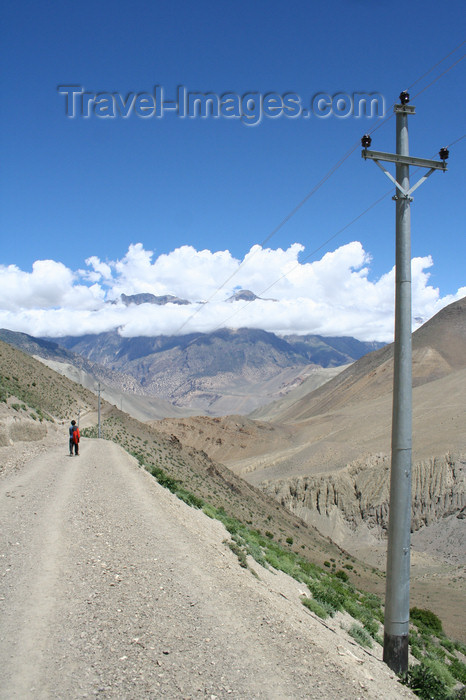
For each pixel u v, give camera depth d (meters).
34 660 6.77
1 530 13.16
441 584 79.44
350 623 17.91
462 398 160.25
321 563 55.97
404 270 12.07
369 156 11.98
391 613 11.79
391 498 11.97
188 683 6.67
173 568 11.41
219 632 8.48
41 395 68.88
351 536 122.31
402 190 12.16
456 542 104.31
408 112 12.34
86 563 10.97
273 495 137.00
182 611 9.05
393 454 11.94
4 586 9.33
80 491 19.77
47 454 34.16
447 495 116.94
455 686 19.86
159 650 7.42
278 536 58.16
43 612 8.30
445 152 12.17
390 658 11.73
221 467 87.69
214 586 10.84
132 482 23.69
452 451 124.69
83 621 8.09
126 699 6.09
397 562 11.73
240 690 6.77
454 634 50.66
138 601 9.16
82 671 6.61
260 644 8.44
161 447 76.44
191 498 29.31
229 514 51.88
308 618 13.02
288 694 7.01
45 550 11.66
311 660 8.47
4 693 5.96
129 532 14.05
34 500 17.42
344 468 138.25
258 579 14.88
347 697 7.46
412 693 10.48
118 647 7.34
